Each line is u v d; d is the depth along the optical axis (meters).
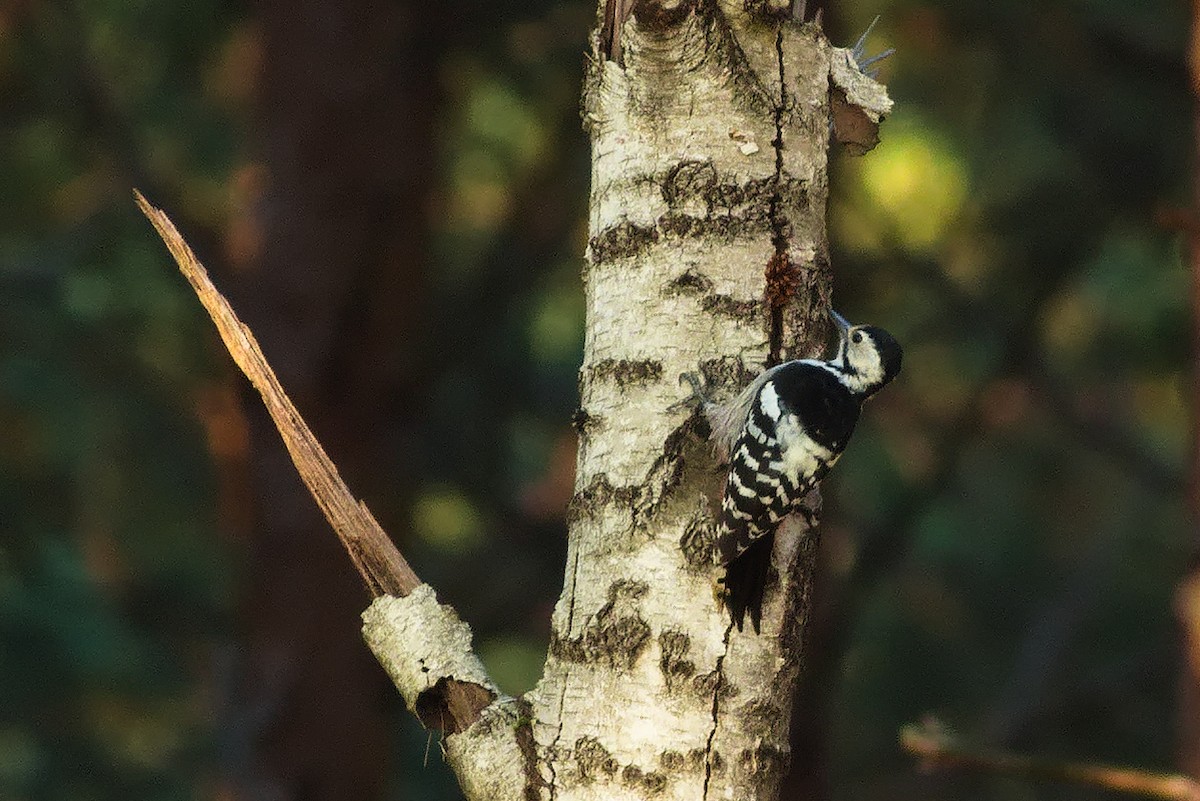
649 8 5.54
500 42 15.25
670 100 5.66
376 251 13.96
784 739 5.52
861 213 15.37
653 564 5.45
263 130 14.16
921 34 15.91
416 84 14.18
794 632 5.73
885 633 16.75
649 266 5.65
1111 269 15.98
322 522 13.72
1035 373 16.25
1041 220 15.70
